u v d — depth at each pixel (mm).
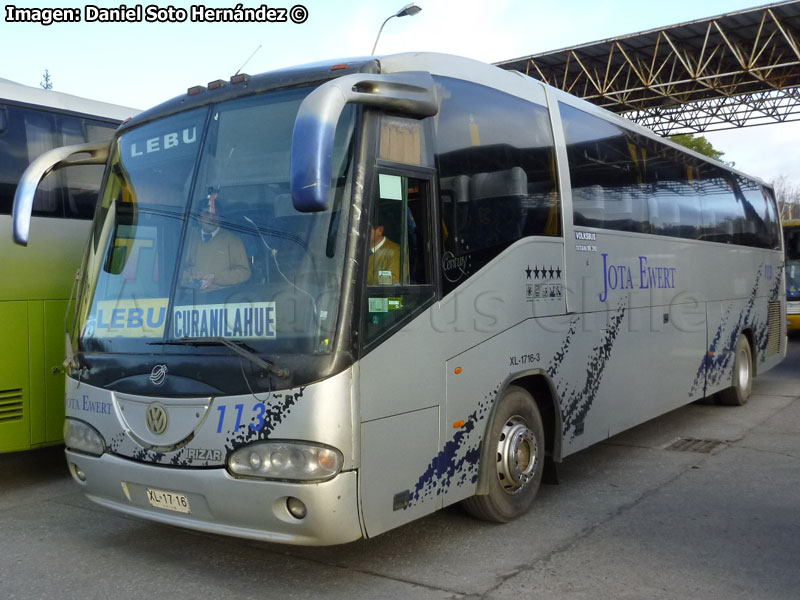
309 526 4023
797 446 8141
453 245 4961
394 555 5000
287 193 4406
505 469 5504
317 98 3842
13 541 5473
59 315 7312
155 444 4445
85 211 7617
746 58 26984
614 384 7125
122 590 4520
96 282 5094
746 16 23266
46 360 7195
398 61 4891
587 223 6715
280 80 4699
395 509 4410
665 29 24094
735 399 10648
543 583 4500
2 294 6906
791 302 21094
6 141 7051
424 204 4785
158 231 4844
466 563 4844
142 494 4590
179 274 4648
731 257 10531
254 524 4176
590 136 7016
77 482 5062
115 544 5359
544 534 5387
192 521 4410
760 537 5270
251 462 4109
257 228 4445
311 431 3998
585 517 5781
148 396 4484
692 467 7328
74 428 4945
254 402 4121
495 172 5504
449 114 5125
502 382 5379
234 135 4730
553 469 6207
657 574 4617
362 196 4277
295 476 3992
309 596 4371
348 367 4094
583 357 6551
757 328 11539
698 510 5930
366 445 4191
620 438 8766
